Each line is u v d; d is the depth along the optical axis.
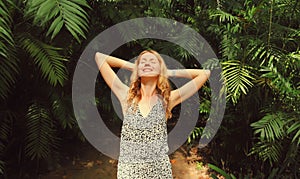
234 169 2.69
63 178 2.61
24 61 2.25
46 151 2.36
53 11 1.49
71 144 3.03
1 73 1.93
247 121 2.48
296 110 2.13
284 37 2.28
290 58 2.12
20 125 2.45
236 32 2.31
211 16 2.41
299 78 2.27
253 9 2.13
